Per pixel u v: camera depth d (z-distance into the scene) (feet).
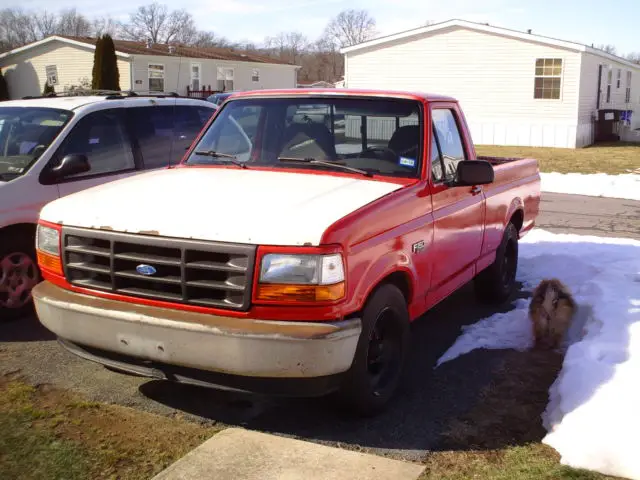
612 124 97.50
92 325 12.45
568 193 49.01
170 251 11.98
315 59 366.63
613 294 19.34
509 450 12.30
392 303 13.47
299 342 11.17
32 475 11.05
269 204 12.57
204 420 13.30
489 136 91.20
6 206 18.24
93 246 12.75
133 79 120.57
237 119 16.92
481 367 16.42
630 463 11.28
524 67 87.25
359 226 12.20
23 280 18.99
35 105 21.35
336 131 15.81
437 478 11.27
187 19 276.21
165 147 22.61
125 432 12.66
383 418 13.60
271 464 11.50
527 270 25.30
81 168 19.36
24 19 319.88
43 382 14.92
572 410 12.96
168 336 11.71
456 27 90.07
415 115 15.64
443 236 15.81
